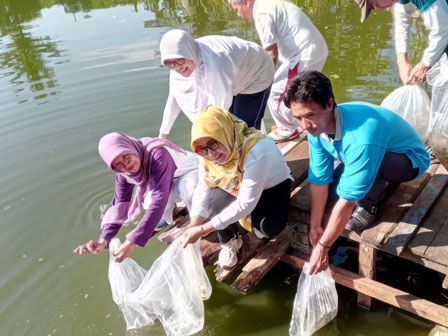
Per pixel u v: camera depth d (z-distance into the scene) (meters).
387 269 3.30
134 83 6.35
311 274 2.65
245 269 3.01
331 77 5.95
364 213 2.72
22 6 12.27
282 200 2.88
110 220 3.17
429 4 3.12
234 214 2.72
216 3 10.15
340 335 2.94
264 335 2.96
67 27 9.45
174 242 2.91
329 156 2.64
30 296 3.36
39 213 4.21
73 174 4.69
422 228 2.69
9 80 6.88
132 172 3.01
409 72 3.65
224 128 2.53
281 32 3.98
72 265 3.62
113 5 11.15
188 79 3.44
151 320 3.06
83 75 6.75
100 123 5.46
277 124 4.27
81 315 3.18
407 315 3.00
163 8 10.30
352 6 8.88
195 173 3.27
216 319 3.09
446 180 3.03
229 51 3.36
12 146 5.20
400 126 2.55
